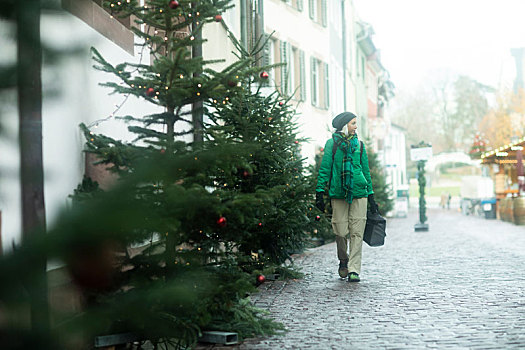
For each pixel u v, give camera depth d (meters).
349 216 9.54
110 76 6.75
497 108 70.75
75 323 1.96
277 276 9.88
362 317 6.60
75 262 1.74
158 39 5.84
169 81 5.42
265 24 20.28
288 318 6.66
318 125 26.55
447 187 103.31
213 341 5.47
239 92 5.86
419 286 8.84
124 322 2.67
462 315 6.57
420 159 25.61
